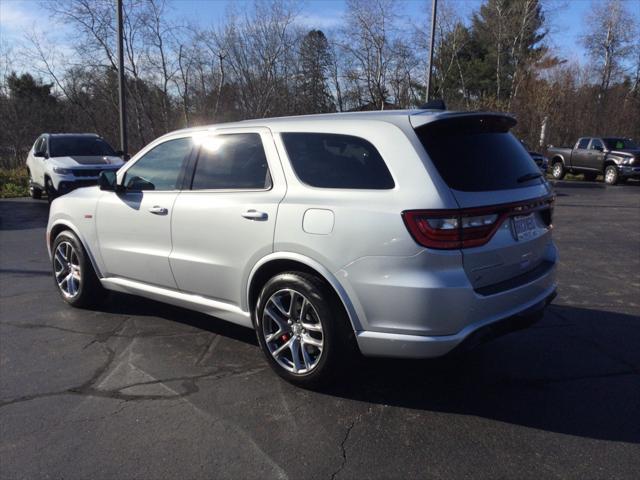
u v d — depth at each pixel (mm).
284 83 26688
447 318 3102
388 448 3020
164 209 4391
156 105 23859
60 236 5434
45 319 5148
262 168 3887
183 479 2762
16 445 3053
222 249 3996
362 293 3264
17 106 27094
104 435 3150
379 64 28469
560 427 3230
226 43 25031
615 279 6625
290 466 2863
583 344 4512
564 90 28953
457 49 33938
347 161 3479
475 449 3010
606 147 21609
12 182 18750
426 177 3158
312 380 3592
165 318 5164
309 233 3449
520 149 3869
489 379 3875
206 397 3604
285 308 3721
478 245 3162
